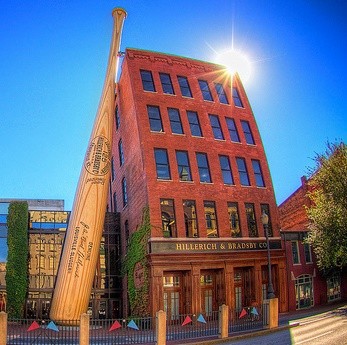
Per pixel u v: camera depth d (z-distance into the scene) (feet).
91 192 110.01
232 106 128.98
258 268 116.67
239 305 114.83
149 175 107.24
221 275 111.14
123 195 128.06
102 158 112.06
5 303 116.06
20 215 118.21
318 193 122.83
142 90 115.75
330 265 122.31
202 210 111.65
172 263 103.24
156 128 113.91
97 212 109.70
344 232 112.16
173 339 77.25
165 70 121.80
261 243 119.24
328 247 114.21
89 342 73.61
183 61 125.49
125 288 118.21
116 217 129.90
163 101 116.78
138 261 107.65
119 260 126.00
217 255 109.50
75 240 107.76
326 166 117.91
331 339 71.05
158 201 106.22
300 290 126.52
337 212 113.09
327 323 91.35
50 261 120.37
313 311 116.67
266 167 128.57
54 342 72.84
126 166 123.65
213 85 127.75
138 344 71.87
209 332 83.20
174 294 105.60
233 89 132.77
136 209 113.19
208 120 121.60
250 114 131.85
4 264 118.52
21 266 115.24
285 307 120.37
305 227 151.64
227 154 121.90
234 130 127.34
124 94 125.39
